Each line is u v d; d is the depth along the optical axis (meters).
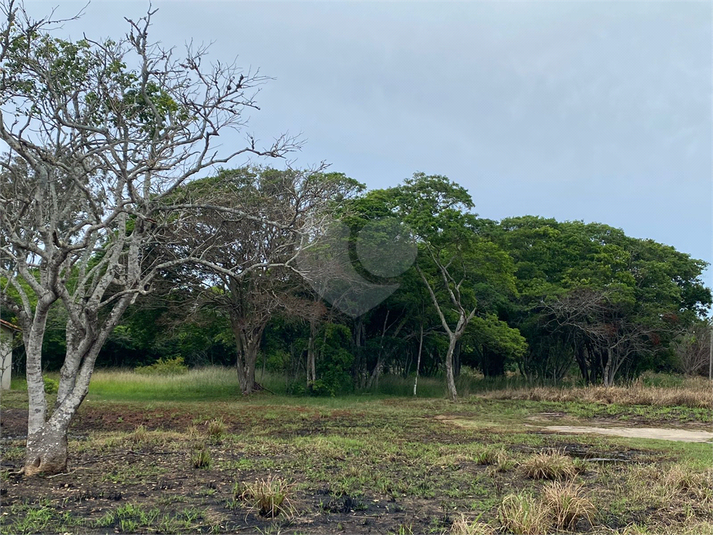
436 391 31.25
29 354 9.48
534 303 33.72
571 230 37.56
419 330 33.00
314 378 28.62
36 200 9.08
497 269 28.61
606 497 8.57
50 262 8.87
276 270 23.44
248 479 9.17
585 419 20.19
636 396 25.08
